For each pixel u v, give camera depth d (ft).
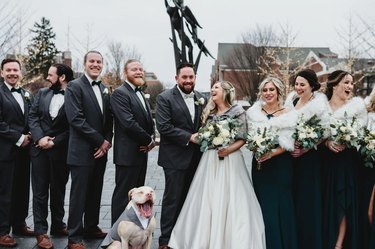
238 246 14.42
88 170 16.48
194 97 16.80
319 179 15.19
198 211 15.53
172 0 43.60
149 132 17.34
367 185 15.16
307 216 15.14
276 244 14.76
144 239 13.57
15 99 17.76
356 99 15.12
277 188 14.97
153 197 13.28
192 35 43.98
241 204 14.89
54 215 18.43
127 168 16.67
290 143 14.58
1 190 17.07
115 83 107.34
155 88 153.28
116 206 16.80
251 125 15.11
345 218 15.03
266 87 15.19
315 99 15.10
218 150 15.24
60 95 17.76
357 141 14.40
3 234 17.01
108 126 17.52
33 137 17.12
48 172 17.54
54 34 151.02
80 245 16.26
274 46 146.00
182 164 16.22
